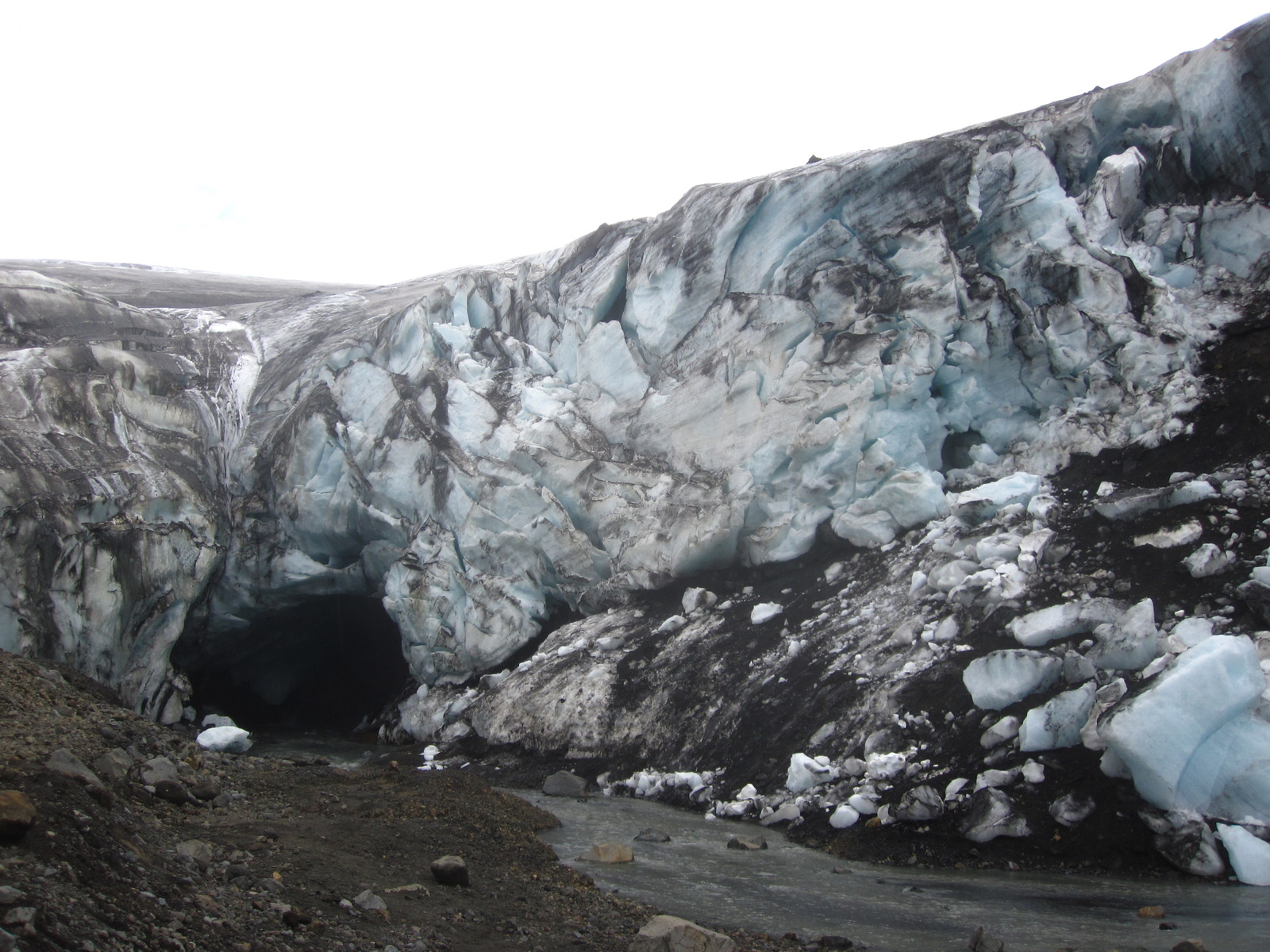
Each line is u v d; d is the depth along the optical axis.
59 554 15.64
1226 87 13.85
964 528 12.48
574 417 17.80
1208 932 6.48
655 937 5.61
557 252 20.78
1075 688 9.23
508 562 17.45
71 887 4.57
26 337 19.83
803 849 9.28
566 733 13.54
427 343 19.59
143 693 17.08
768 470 15.02
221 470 20.09
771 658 12.62
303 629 22.27
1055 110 15.41
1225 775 8.23
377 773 10.57
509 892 6.91
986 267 14.91
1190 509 10.66
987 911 7.15
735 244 16.58
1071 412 13.41
